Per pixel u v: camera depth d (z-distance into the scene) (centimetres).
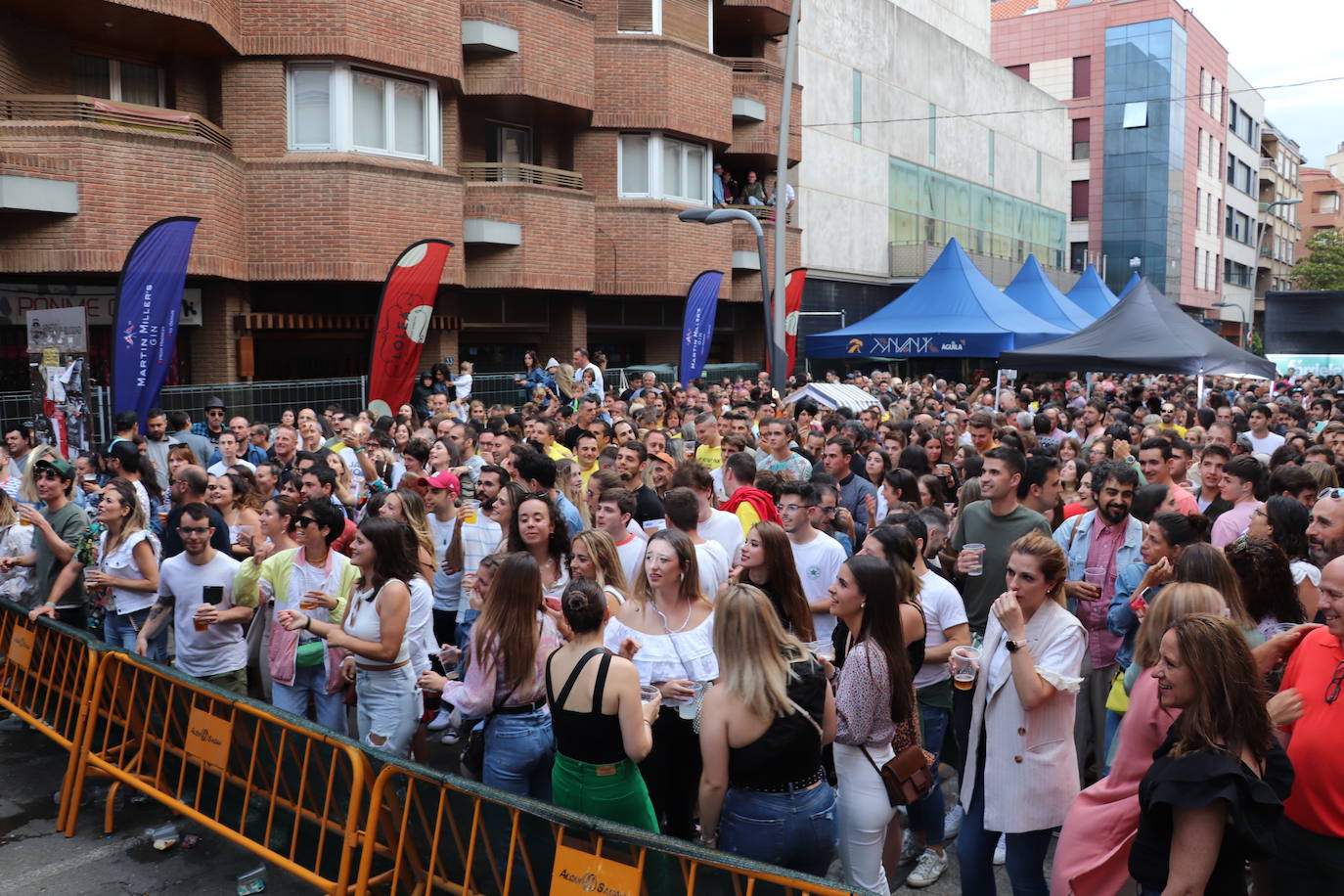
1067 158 5000
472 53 1891
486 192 1866
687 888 356
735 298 2502
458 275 1783
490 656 487
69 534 735
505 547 630
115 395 1174
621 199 2200
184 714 587
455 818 443
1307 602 509
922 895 516
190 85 1591
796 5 1841
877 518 820
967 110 3966
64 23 1434
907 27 3500
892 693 430
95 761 604
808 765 403
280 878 546
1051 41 6044
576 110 2044
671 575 506
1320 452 859
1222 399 1521
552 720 445
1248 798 309
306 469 762
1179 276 6084
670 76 2180
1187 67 6003
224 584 622
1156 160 5766
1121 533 595
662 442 891
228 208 1505
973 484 728
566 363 2155
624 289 2181
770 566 521
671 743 509
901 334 2314
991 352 2209
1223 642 319
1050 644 434
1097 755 591
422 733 616
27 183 1247
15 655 714
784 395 1848
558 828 398
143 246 1179
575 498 813
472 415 1425
